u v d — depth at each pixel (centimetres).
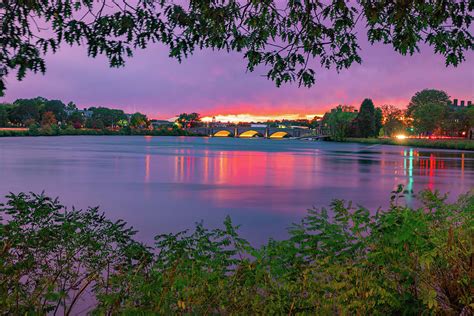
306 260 394
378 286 326
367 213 410
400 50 527
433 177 4209
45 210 477
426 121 14738
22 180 3594
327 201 2555
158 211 2164
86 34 467
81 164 5412
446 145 12531
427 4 505
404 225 358
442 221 393
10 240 416
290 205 2400
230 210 2202
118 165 5341
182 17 496
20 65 444
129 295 356
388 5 507
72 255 424
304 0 494
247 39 524
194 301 330
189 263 370
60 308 484
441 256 336
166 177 4000
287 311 331
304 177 4181
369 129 18525
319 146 14950
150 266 427
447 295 334
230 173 4531
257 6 494
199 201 2544
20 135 18925
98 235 459
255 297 333
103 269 435
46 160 6025
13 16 462
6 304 342
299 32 520
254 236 1541
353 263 360
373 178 4119
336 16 503
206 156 7844
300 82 529
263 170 4981
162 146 12388
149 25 492
